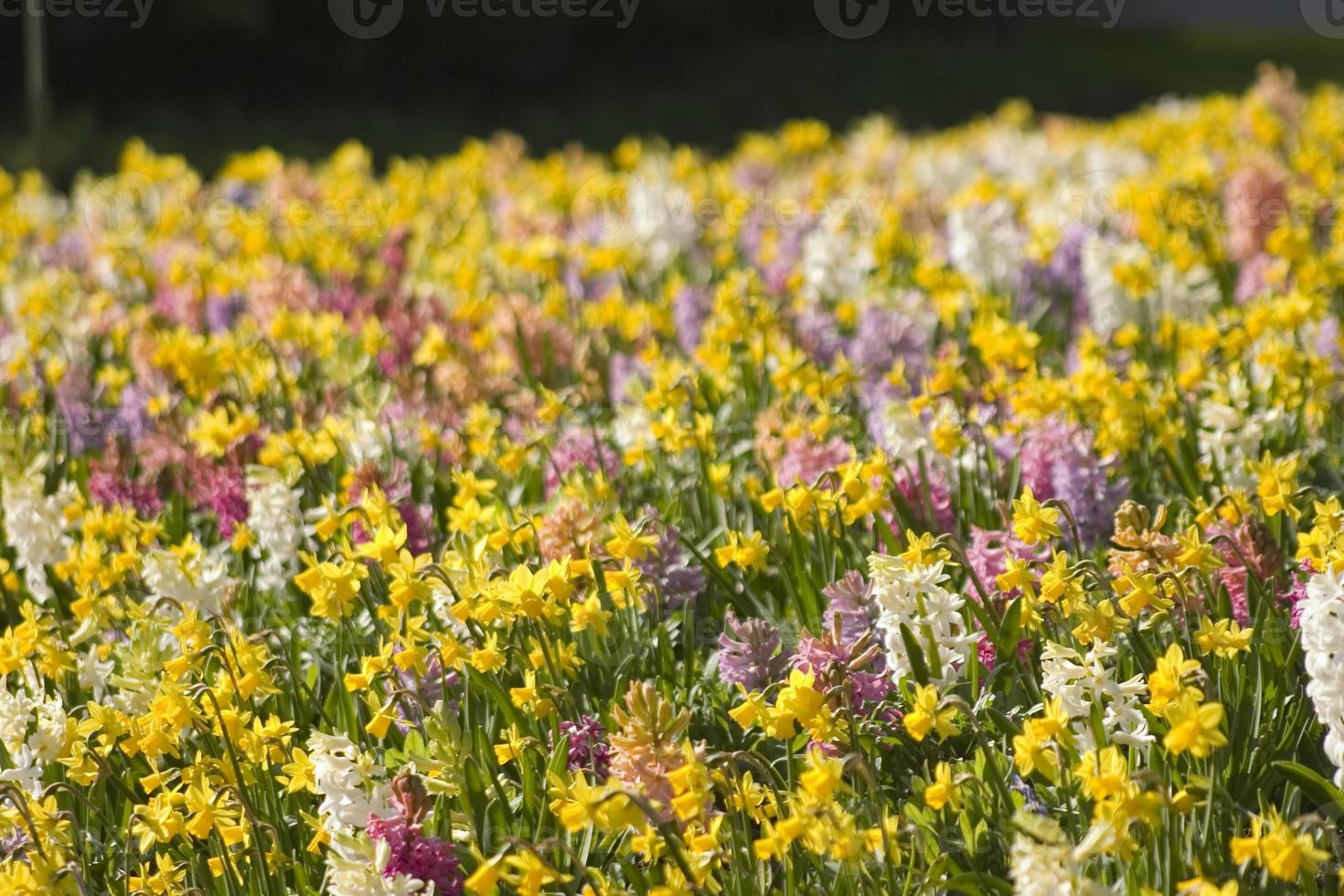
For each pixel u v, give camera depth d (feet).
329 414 26.03
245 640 17.39
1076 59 131.03
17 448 24.35
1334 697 13.93
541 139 104.01
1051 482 21.03
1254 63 129.29
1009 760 15.75
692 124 108.88
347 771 14.99
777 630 18.60
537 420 26.08
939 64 124.16
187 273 36.24
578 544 19.01
